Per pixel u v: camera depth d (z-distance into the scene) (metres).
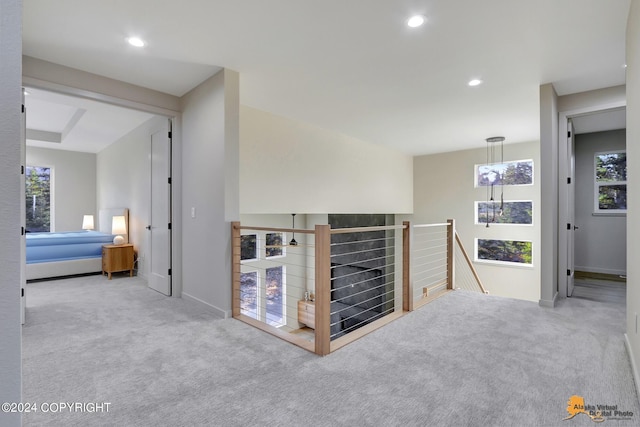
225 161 3.14
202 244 3.47
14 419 0.65
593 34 2.52
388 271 7.45
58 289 4.32
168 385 1.95
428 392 1.88
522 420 1.63
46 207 7.02
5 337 0.64
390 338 2.69
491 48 2.74
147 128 4.83
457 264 7.13
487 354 2.38
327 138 5.69
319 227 2.39
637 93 1.93
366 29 2.47
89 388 1.91
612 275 5.23
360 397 1.83
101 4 2.16
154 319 3.11
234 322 3.04
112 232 5.56
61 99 3.94
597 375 2.06
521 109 4.31
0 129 0.63
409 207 7.73
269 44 2.69
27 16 2.29
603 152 5.43
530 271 6.24
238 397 1.83
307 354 2.38
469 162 7.02
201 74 3.27
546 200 3.48
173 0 2.12
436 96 3.85
